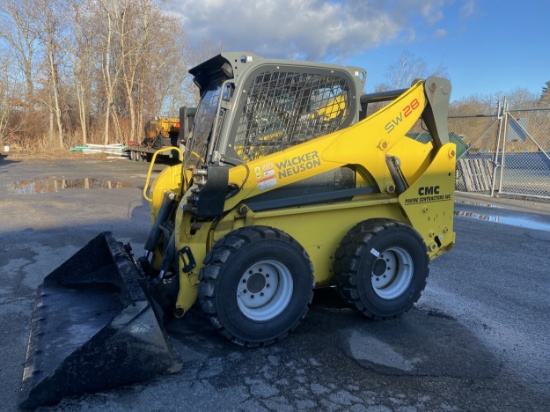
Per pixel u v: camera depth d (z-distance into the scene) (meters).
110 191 12.05
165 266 3.61
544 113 16.81
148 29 33.56
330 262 4.02
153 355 2.87
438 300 4.62
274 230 3.41
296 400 2.81
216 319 3.21
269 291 3.53
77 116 34.66
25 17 30.47
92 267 4.28
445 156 4.50
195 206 3.29
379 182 4.14
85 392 2.75
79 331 3.29
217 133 3.56
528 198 11.99
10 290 4.58
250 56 3.60
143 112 35.09
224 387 2.93
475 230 7.99
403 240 3.93
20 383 2.94
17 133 31.64
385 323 4.00
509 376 3.16
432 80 4.34
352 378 3.08
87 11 31.31
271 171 3.56
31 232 7.10
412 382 3.05
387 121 4.09
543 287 5.06
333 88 4.00
